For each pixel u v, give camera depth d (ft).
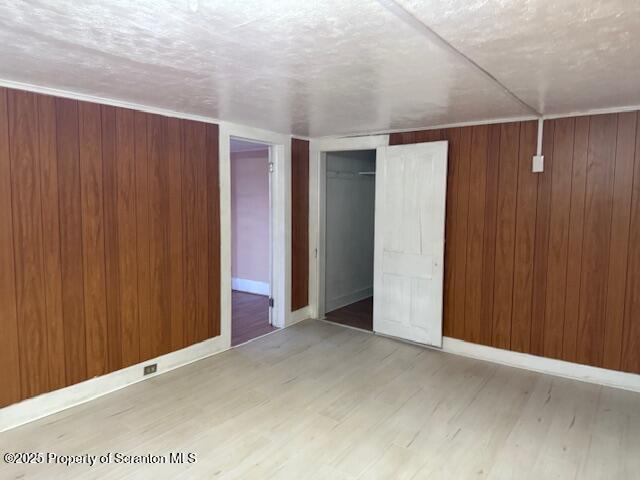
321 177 16.90
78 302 10.12
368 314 17.97
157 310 11.84
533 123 12.03
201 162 12.70
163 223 11.83
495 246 12.89
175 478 7.54
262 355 13.43
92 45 6.48
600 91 9.16
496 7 5.07
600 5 5.00
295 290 16.62
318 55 6.89
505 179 12.60
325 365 12.67
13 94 8.79
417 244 14.11
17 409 9.21
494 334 13.09
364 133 15.23
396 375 12.00
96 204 10.32
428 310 14.05
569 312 11.85
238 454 8.26
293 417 9.66
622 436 8.97
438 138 13.74
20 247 9.09
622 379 11.24
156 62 7.35
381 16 5.34
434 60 7.11
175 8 5.15
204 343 13.20
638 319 10.94
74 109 9.76
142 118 11.11
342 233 18.85
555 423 9.47
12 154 8.86
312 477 7.62
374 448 8.50
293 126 13.94
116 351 10.95
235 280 22.89
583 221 11.51
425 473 7.75
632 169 10.78
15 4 5.05
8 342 9.02
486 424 9.43
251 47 6.52
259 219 21.56
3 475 7.55
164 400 10.40
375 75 8.00
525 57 6.94
